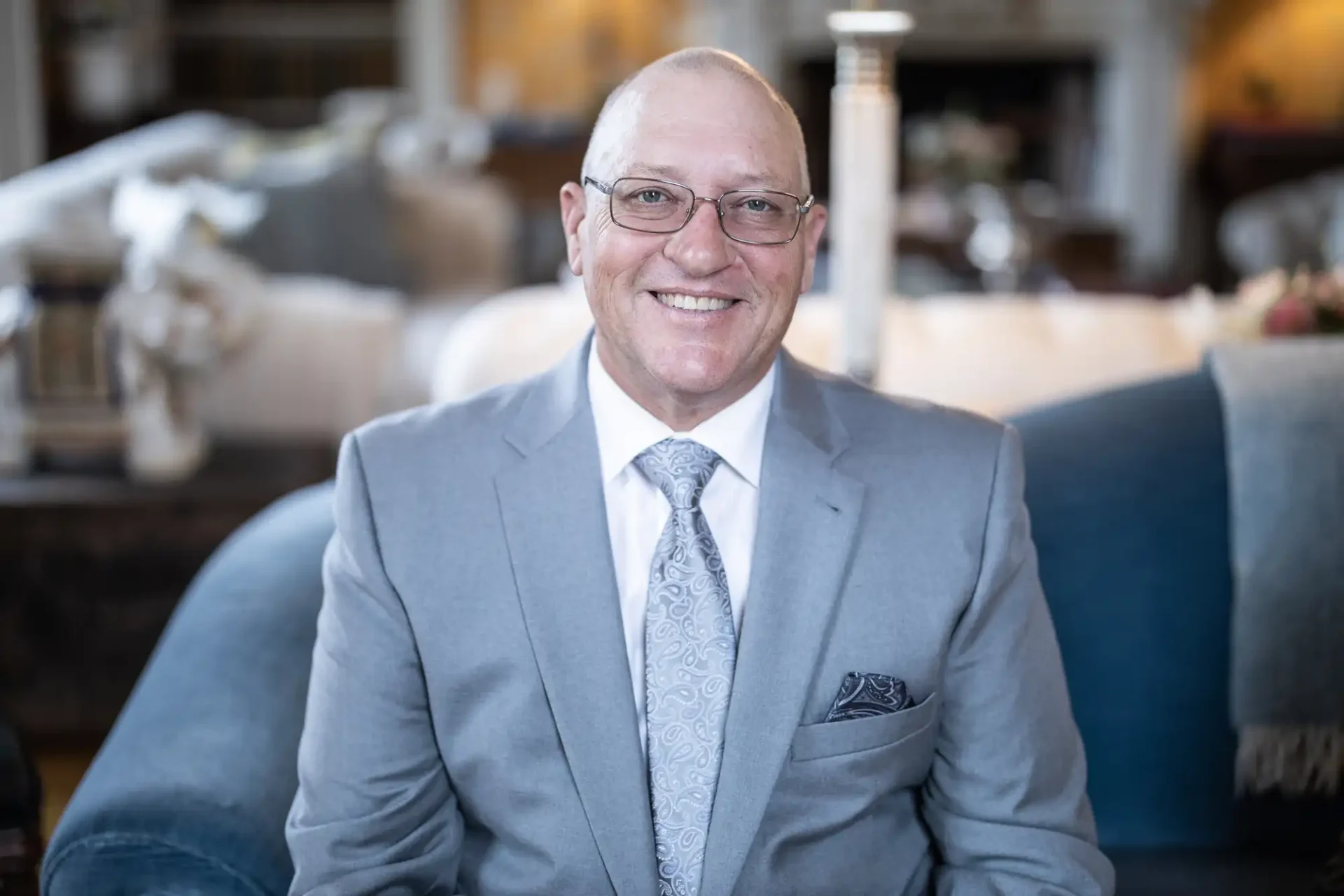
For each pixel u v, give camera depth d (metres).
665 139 1.27
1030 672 1.36
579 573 1.32
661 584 1.32
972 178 6.61
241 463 2.92
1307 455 1.68
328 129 5.75
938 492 1.36
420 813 1.34
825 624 1.32
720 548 1.36
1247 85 8.61
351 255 4.81
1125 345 2.30
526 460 1.36
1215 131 8.42
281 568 1.73
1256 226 6.45
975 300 2.46
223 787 1.39
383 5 9.23
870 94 1.97
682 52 1.32
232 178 4.82
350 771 1.32
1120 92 8.42
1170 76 8.32
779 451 1.36
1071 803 1.36
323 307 3.31
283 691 1.56
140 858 1.35
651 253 1.27
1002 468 1.38
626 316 1.29
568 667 1.31
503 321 2.17
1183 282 8.67
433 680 1.33
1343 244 5.84
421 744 1.35
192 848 1.34
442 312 4.79
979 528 1.36
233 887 1.35
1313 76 8.69
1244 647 1.67
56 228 2.81
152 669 1.62
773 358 1.36
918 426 1.40
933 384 2.24
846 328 2.00
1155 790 1.71
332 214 4.76
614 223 1.28
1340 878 1.53
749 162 1.27
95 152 4.68
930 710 1.34
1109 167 8.59
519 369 2.11
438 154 5.62
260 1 9.25
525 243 6.27
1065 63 8.84
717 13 8.46
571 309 2.20
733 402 1.36
